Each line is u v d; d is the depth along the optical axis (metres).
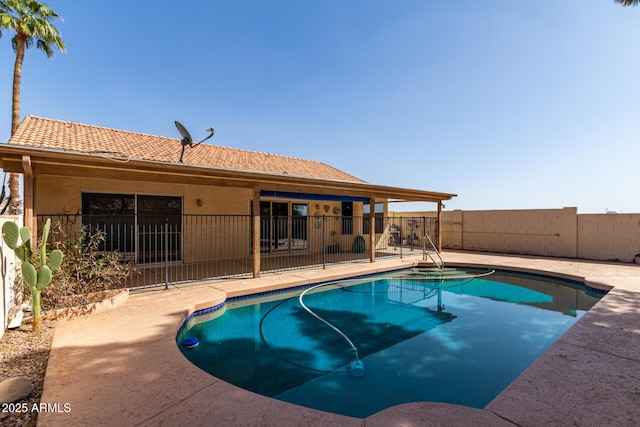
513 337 6.12
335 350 5.56
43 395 3.10
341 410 3.69
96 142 10.51
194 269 10.94
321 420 2.67
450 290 10.23
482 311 7.96
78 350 4.25
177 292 7.78
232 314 7.55
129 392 3.16
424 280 11.41
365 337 6.19
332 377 4.55
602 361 3.82
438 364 4.96
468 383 4.35
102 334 4.88
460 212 18.62
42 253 4.96
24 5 15.45
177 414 2.78
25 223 6.14
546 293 9.78
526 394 3.07
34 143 8.79
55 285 5.87
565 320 7.18
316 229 16.22
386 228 19.28
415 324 6.95
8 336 4.75
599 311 5.89
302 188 10.98
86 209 9.97
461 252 17.31
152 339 4.68
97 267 6.72
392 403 3.84
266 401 3.00
